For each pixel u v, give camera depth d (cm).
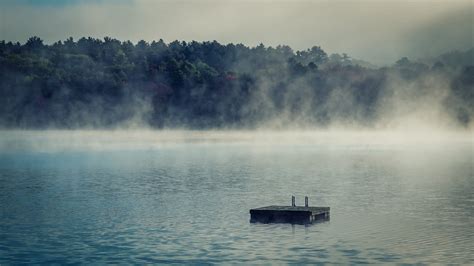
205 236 4384
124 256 3888
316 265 3659
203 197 6353
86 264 3728
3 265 3731
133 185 7412
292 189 6994
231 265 3669
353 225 4716
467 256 3816
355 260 3753
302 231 4506
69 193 6675
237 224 4794
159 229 4644
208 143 16888
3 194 6606
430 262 3691
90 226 4781
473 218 5009
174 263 3725
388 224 4766
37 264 3747
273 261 3744
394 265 3641
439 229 4575
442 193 6519
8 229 4691
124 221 4975
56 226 4797
